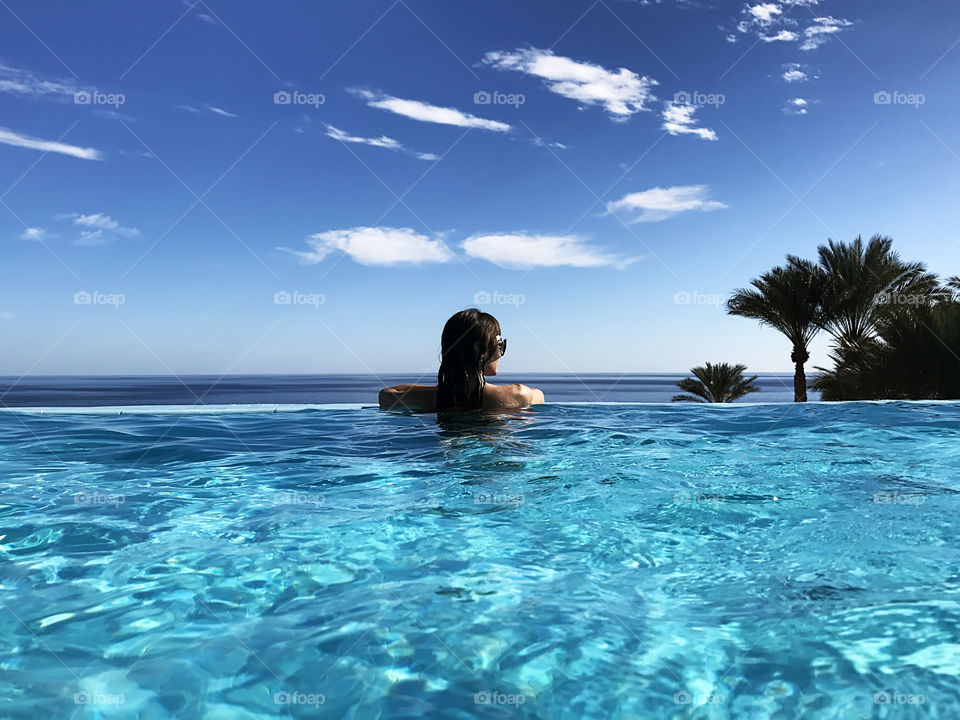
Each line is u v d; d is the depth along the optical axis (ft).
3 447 11.03
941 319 42.65
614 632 4.20
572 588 4.96
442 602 4.70
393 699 3.44
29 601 4.74
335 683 3.60
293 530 6.43
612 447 10.86
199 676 3.67
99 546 5.97
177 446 11.07
